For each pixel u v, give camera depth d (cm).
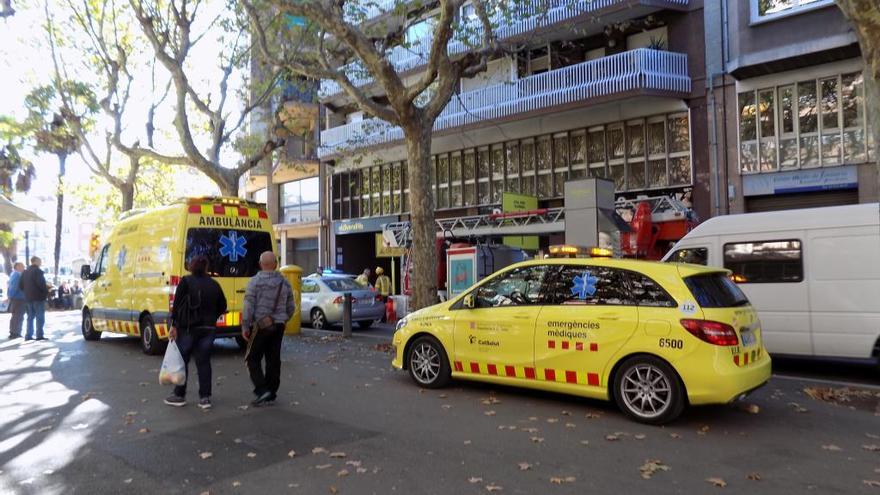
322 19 1077
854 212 879
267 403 702
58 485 458
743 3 1573
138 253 1147
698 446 541
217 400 725
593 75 1816
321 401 716
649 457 511
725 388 567
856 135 1474
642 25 1850
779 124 1584
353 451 530
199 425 615
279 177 3200
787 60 1511
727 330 581
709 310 588
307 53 1534
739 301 639
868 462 498
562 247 748
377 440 561
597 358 634
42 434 586
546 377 673
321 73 1252
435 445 546
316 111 2961
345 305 1375
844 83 1495
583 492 436
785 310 916
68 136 2086
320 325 1562
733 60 1597
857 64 1471
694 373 578
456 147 2323
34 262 1366
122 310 1179
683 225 1291
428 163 1206
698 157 1730
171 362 686
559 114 1989
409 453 524
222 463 502
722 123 1683
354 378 854
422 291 1182
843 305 872
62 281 3108
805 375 909
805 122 1551
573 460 505
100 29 1703
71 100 1859
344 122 2906
